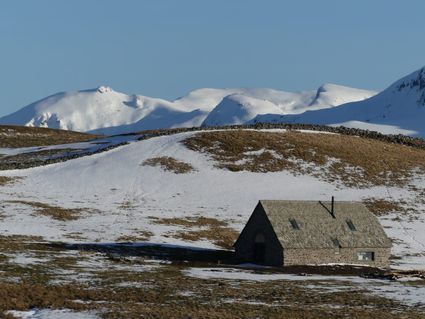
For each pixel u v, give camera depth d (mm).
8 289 59062
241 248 101000
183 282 72125
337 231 100500
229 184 151750
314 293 67688
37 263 79938
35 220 115688
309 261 96375
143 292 63688
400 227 130000
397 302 62875
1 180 148375
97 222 118375
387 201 145750
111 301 58531
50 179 151750
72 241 102938
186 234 115000
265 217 98625
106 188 146125
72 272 75375
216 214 131250
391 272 89125
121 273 77062
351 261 99000
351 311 56906
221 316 51844
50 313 51844
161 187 148250
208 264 93125
